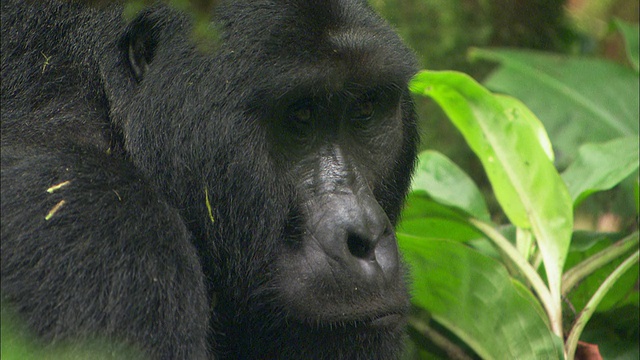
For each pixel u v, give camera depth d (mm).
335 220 8477
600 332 11211
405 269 9781
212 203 8727
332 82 8539
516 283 10438
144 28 8875
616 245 11148
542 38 18656
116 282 7484
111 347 7297
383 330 8461
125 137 8914
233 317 9094
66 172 7867
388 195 9742
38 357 7137
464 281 10391
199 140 8594
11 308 7250
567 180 11938
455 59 18047
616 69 16766
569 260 11922
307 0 8570
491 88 16531
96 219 7664
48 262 7402
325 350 8570
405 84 9273
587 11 21281
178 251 7992
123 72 8922
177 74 8625
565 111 16156
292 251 8656
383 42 8938
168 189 8812
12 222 7539
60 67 9117
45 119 8906
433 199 11250
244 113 8469
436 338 11258
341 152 8867
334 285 8352
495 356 10430
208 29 8383
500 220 16719
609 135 15820
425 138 17406
